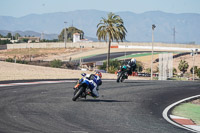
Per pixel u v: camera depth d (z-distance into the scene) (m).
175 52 165.00
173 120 18.33
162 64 77.94
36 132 13.09
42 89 28.64
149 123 16.64
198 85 40.53
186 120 18.91
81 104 21.44
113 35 105.00
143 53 160.50
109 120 16.70
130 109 20.92
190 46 199.50
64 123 15.25
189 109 23.50
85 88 22.20
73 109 19.39
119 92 29.47
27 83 33.97
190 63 131.00
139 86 35.56
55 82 36.47
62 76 48.62
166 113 20.73
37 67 72.44
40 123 14.93
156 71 113.25
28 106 19.64
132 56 150.25
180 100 27.39
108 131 14.06
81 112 18.58
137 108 21.58
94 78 22.52
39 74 50.56
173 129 15.49
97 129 14.34
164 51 175.12
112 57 152.50
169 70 80.12
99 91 29.41
